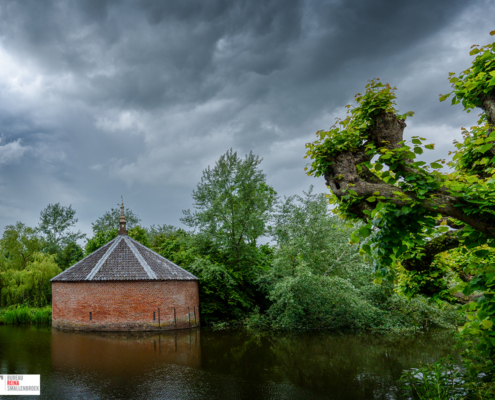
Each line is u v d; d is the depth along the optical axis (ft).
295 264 84.53
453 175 22.48
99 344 64.44
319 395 35.24
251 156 112.88
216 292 106.52
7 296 115.75
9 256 131.95
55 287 89.86
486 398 27.07
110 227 209.77
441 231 22.53
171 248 129.80
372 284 80.59
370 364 48.01
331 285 76.28
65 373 43.60
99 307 82.94
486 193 17.03
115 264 88.63
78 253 178.40
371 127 25.34
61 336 74.13
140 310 83.66
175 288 88.99
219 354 55.47
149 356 53.78
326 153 24.90
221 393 36.01
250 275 112.57
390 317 82.79
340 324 83.56
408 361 49.34
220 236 107.34
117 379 41.04
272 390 36.94
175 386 38.29
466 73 22.90
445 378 32.27
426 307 76.59
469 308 19.49
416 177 18.65
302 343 66.08
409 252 25.98
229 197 109.60
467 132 26.53
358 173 23.44
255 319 91.66
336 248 81.92
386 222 18.74
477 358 30.14
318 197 84.89
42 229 196.54
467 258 28.12
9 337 72.64
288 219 85.10
